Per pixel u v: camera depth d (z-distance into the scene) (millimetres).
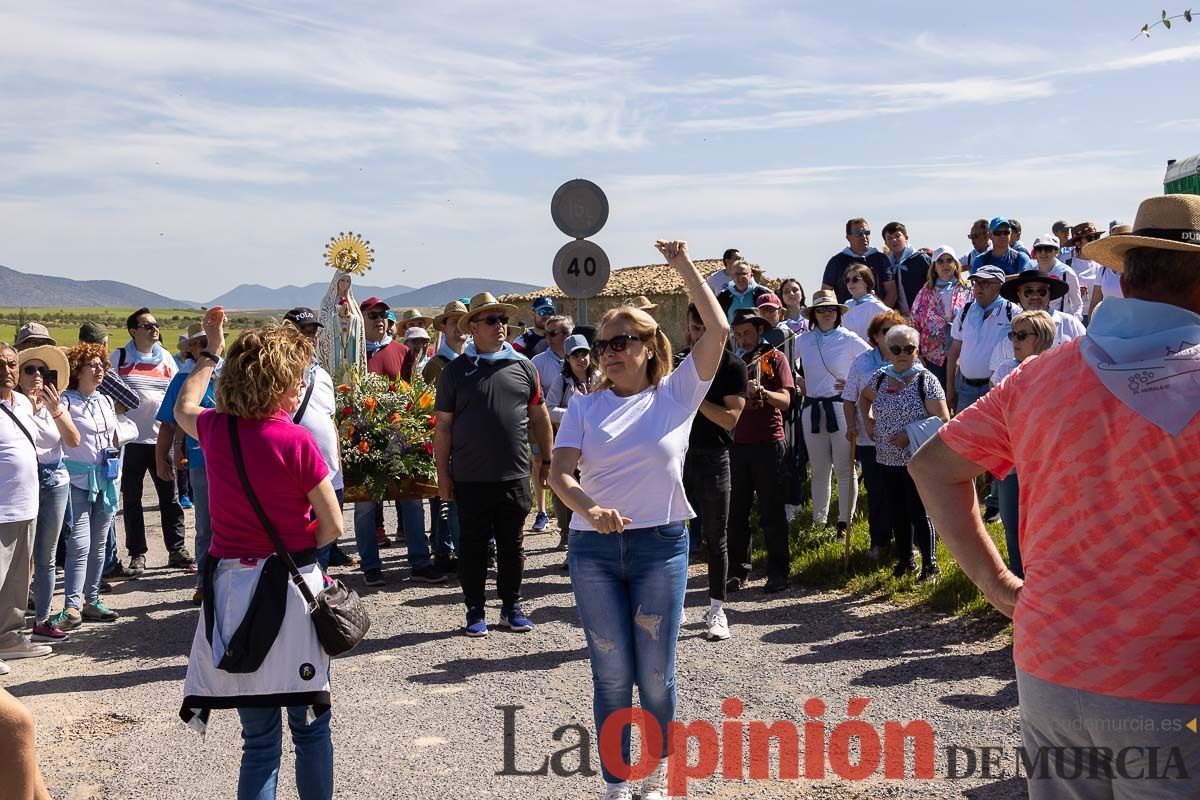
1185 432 2158
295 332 3957
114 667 6840
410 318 14297
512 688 6117
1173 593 2184
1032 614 2383
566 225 9914
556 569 9391
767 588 8203
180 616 8148
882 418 7797
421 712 5766
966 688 5668
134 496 9844
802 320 11219
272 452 3721
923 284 11938
